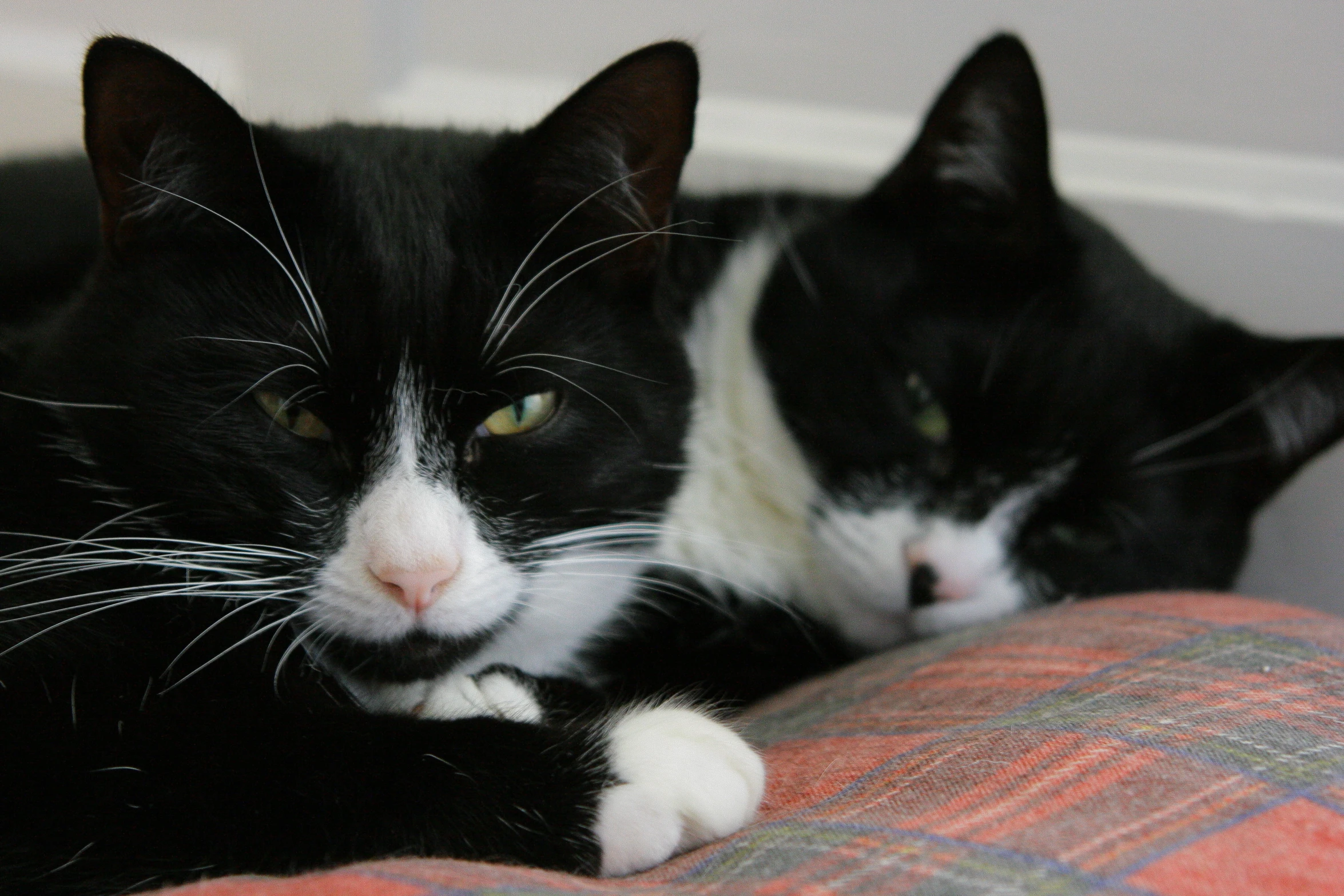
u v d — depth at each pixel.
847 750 0.47
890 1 0.63
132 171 0.46
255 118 0.58
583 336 0.48
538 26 0.66
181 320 0.47
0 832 0.43
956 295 0.55
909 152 0.57
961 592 0.54
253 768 0.44
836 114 0.65
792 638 0.55
